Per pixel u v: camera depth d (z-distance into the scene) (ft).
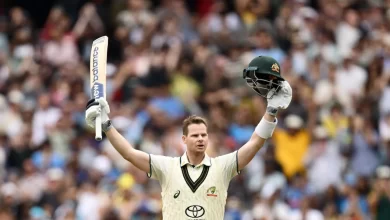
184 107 246.68
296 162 225.97
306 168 226.58
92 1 291.79
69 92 251.39
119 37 280.31
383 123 245.86
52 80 259.80
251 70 119.44
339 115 244.42
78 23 283.18
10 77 260.83
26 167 224.33
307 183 221.46
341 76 262.06
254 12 285.64
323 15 286.46
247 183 220.23
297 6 286.25
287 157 225.35
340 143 235.20
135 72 258.37
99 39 126.72
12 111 244.42
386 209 211.41
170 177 119.85
